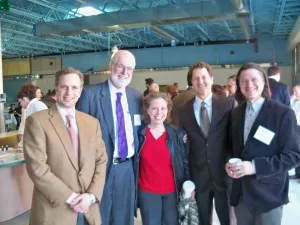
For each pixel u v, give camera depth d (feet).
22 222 10.30
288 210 10.91
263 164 5.30
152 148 6.91
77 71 6.17
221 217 7.07
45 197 5.57
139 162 7.07
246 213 5.94
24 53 52.42
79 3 24.35
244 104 6.11
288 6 24.07
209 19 22.54
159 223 6.95
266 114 5.57
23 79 55.77
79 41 42.91
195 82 6.95
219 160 6.84
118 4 25.62
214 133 6.80
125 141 6.94
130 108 7.25
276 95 10.94
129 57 7.02
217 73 42.91
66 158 5.68
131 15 23.72
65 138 5.76
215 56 43.47
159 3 25.66
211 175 6.87
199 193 7.02
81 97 6.91
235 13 21.09
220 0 21.52
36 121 5.64
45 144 5.62
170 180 6.90
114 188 6.80
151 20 23.16
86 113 6.81
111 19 24.32
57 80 5.99
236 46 42.45
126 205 6.99
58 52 50.88
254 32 36.60
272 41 40.88
